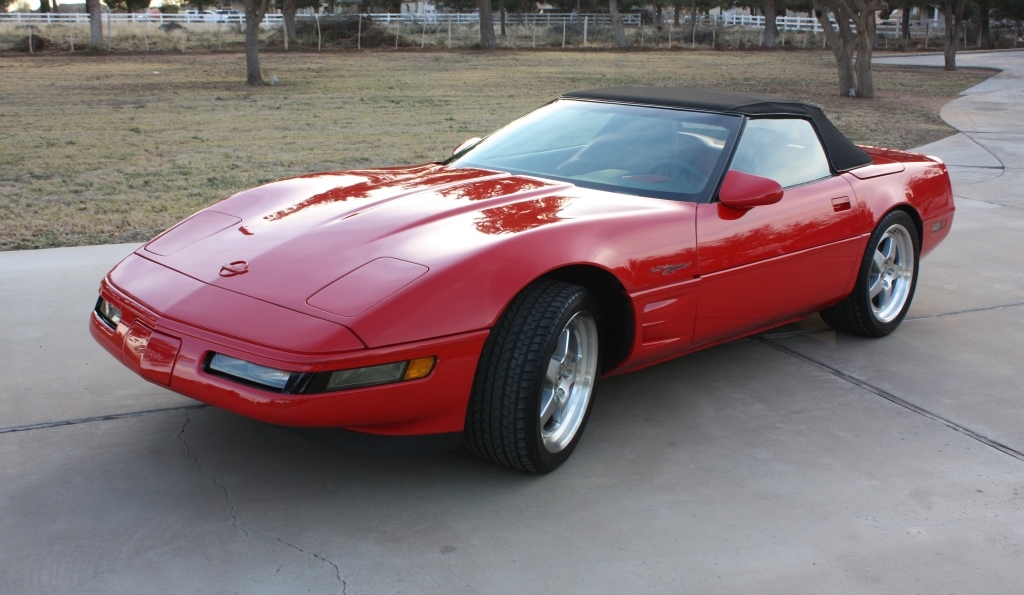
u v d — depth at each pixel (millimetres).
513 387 2688
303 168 9539
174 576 2324
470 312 2582
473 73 28156
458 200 3156
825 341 4523
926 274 5859
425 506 2744
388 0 60062
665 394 3729
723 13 74188
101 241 5949
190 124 14078
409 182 3455
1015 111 18875
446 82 24594
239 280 2662
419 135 12906
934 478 3062
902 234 4535
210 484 2826
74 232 6191
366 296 2512
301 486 2840
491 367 2693
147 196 7707
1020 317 4980
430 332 2512
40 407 3350
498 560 2461
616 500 2824
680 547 2564
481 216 2979
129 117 15023
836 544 2617
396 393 2486
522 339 2693
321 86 22766
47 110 15969
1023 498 2939
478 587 2332
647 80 26609
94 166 9477
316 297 2531
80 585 2266
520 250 2750
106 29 41219
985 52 52188
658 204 3334
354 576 2357
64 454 2986
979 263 6133
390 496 2797
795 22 58344
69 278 5016
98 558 2391
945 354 4359
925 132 14516
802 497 2891
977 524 2766
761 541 2615
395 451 2643
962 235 6961
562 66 31969
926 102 21281
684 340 3410
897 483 3016
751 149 3713
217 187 8242
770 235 3611
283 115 15727
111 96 19203
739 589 2375
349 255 2719
